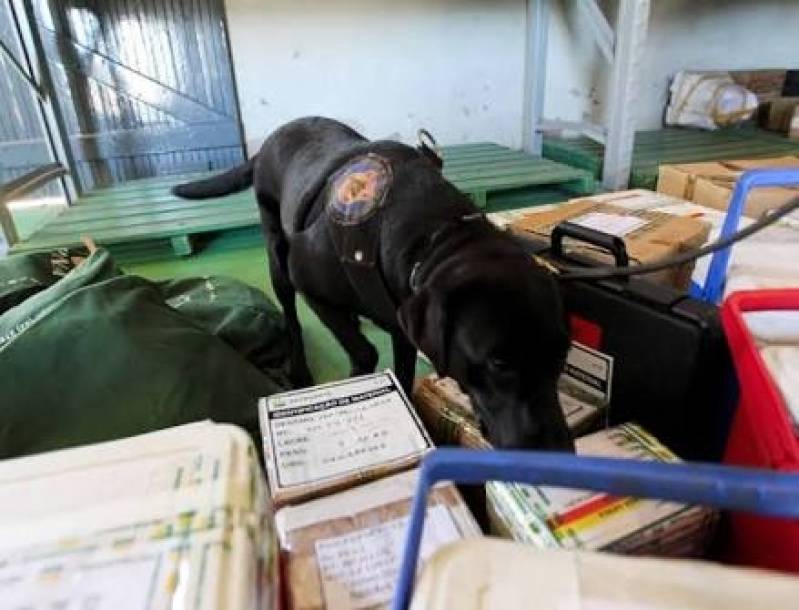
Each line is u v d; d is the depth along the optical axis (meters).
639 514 0.56
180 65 2.48
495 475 0.33
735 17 3.20
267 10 2.51
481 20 2.86
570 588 0.33
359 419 0.73
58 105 2.36
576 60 3.07
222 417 0.89
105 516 0.36
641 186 2.28
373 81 2.80
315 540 0.56
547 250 0.92
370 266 0.80
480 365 0.62
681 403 0.72
